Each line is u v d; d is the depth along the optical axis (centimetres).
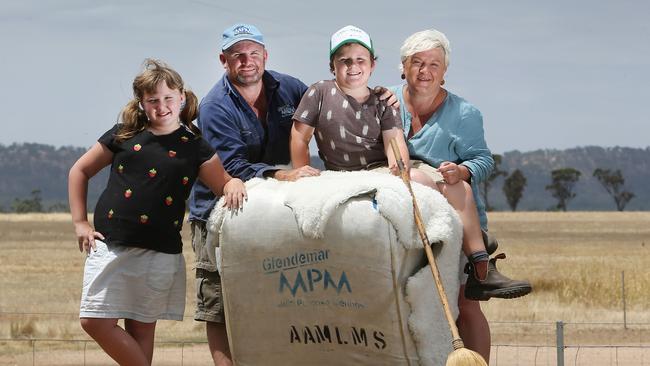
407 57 727
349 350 630
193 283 2945
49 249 6306
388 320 617
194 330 2130
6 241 7325
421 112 741
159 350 1894
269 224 630
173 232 678
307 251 622
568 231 9669
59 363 1800
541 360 1795
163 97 656
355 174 642
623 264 4544
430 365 625
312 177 650
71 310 2744
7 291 3400
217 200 723
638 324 2317
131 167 664
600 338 2119
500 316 2384
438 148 735
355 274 613
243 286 642
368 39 695
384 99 704
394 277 612
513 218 13262
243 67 746
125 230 662
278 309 637
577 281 3142
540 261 4997
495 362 1777
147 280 669
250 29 750
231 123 748
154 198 662
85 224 672
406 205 614
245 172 727
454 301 650
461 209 685
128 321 689
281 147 772
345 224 611
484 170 732
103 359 1844
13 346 1992
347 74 691
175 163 662
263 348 645
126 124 669
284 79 773
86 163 673
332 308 625
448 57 732
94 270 666
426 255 625
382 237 607
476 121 739
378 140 700
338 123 697
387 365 627
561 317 2398
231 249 642
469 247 685
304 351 639
